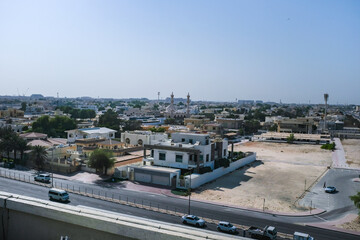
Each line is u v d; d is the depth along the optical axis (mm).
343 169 77688
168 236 8430
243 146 118688
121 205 44969
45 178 57812
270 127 179000
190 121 171875
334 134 156250
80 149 82625
